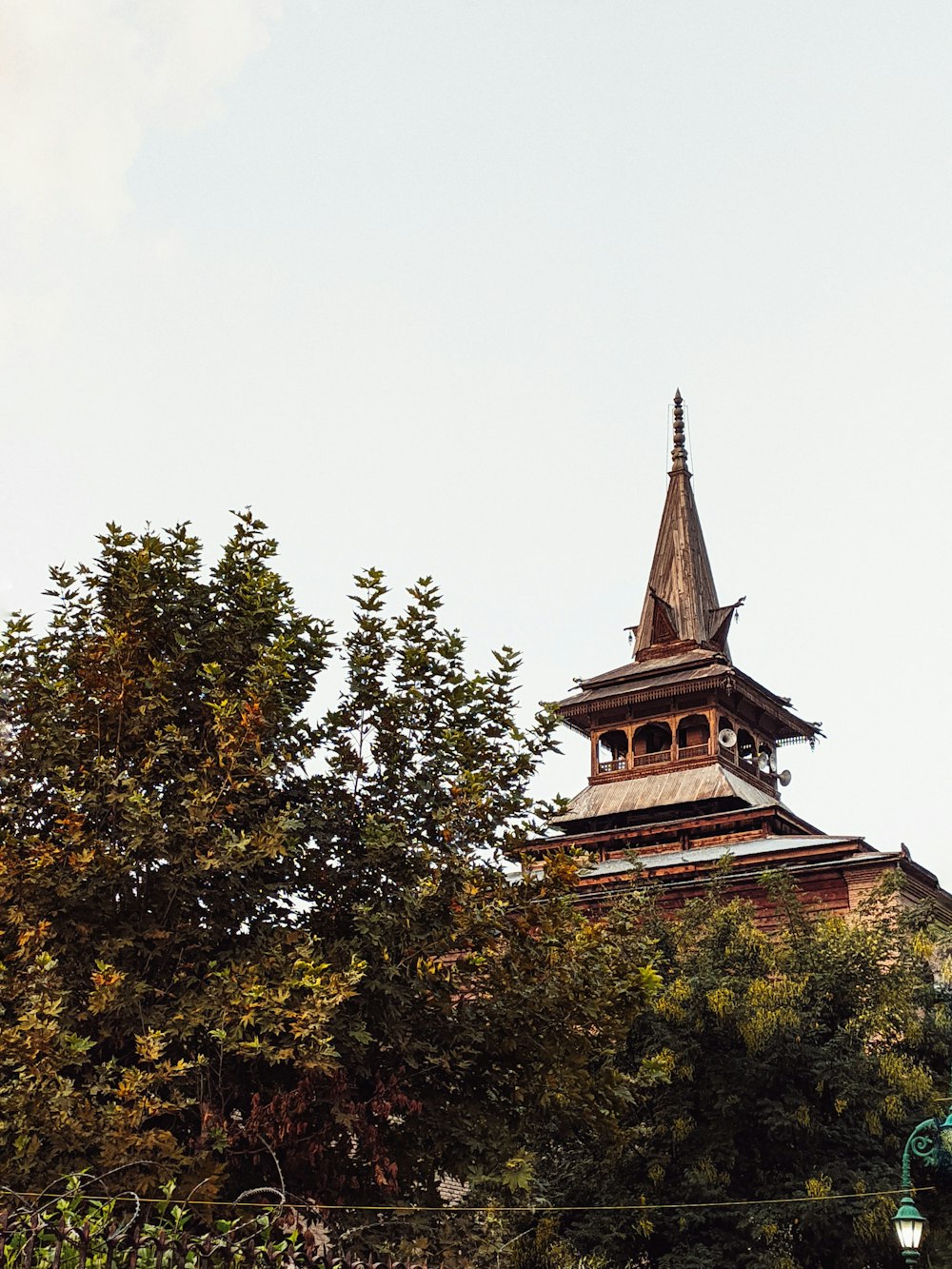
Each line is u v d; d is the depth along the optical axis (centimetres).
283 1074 1927
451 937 1992
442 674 2200
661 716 5566
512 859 2142
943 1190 2500
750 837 4819
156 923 1903
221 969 1900
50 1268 1017
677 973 2683
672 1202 2519
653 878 4169
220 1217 1711
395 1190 1841
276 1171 1886
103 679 2019
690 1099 2548
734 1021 2548
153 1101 1667
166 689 2025
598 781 5591
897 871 3044
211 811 1883
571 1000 2016
